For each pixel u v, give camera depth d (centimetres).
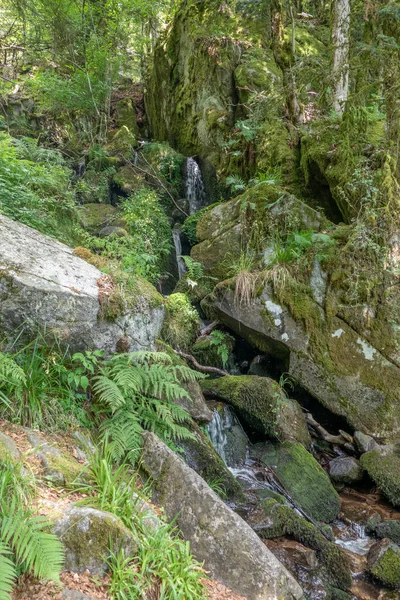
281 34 819
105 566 268
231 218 742
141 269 521
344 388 597
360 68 684
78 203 948
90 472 321
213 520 344
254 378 578
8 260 391
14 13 1238
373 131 693
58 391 378
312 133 766
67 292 391
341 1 740
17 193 591
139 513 309
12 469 276
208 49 1070
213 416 536
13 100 1247
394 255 602
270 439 565
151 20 1455
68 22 1189
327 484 516
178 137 1183
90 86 1175
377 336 595
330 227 660
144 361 435
